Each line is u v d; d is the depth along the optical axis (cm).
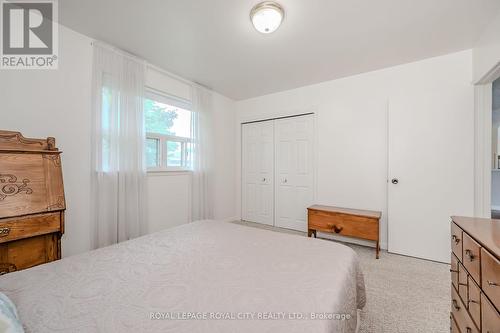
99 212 212
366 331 135
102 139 214
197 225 184
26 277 95
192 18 183
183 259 114
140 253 122
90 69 212
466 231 99
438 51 232
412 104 251
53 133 190
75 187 203
